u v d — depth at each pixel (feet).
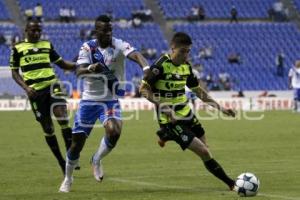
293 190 89.76
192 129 89.71
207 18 424.46
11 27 376.48
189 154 140.97
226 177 87.92
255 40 411.54
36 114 106.63
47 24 387.34
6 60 360.07
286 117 268.82
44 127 106.01
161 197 84.07
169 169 115.75
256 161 127.13
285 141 170.91
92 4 408.87
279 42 413.80
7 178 104.17
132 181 100.63
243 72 386.32
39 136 186.19
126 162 127.13
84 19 401.08
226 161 127.13
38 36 107.45
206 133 196.34
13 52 107.45
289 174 107.34
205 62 387.14
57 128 214.28
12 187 94.12
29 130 205.77
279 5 430.20
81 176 106.83
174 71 87.20
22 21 386.32
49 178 104.17
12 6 393.29
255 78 384.47
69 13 395.14
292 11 433.89
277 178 102.58
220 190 90.22
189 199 82.12
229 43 405.59
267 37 413.80
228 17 427.74
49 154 141.38
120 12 410.93
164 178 103.91
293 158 132.36
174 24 408.67
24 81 107.14
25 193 88.28
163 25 408.46
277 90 375.04
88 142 170.91
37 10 381.40
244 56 399.65
